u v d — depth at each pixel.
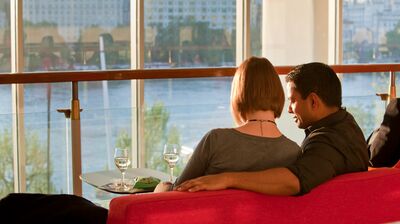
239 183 2.13
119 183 3.53
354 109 4.87
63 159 4.09
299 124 2.76
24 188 4.11
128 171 3.82
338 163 2.40
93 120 4.10
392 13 8.42
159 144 4.34
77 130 4.05
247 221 2.13
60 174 4.10
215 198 2.07
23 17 6.79
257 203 2.14
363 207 2.34
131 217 1.95
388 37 8.44
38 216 2.18
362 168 2.54
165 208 2.00
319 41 8.04
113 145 4.19
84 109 4.06
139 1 7.30
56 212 2.18
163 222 1.99
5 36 6.80
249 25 7.89
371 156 3.74
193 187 2.10
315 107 2.68
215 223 2.07
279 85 2.48
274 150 2.41
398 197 2.41
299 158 2.42
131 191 3.37
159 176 3.69
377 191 2.37
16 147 4.06
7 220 2.22
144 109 4.27
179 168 4.27
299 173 2.22
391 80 5.05
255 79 2.46
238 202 2.11
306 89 2.69
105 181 3.59
